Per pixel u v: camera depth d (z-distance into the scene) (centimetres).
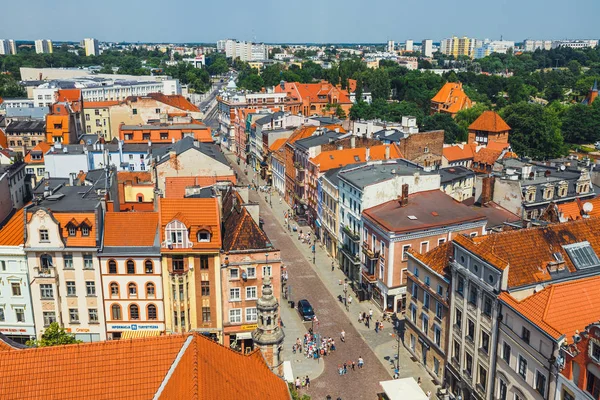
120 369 4019
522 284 6297
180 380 3762
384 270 9731
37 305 8100
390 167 12031
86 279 8050
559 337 5400
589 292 5981
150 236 8100
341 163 13950
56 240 7856
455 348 7319
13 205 10144
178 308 8094
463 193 13725
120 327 8250
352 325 9525
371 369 8231
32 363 3947
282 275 11344
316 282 11244
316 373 8119
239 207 8806
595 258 6769
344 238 11656
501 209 10894
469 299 6862
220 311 8212
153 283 8088
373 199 10638
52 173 13712
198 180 12000
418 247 9612
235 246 8175
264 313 4703
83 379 3962
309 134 17125
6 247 7869
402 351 8706
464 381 7069
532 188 10744
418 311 8244
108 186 9525
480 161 16612
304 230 14388
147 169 14362
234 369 4194
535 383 5797
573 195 11169
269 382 4462
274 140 18800
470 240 6906
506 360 6275
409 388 6556
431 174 11006
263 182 19362
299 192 15300
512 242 6656
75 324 8225
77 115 19738
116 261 7975
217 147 15875
